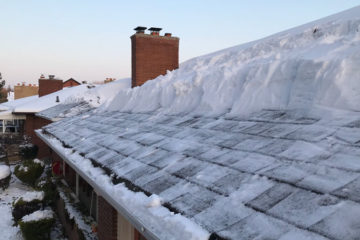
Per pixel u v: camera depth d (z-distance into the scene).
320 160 2.60
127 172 4.09
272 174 2.65
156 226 2.66
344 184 2.16
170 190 3.08
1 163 18.53
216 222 2.27
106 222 6.02
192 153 3.88
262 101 4.64
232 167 3.08
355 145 2.63
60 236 8.67
